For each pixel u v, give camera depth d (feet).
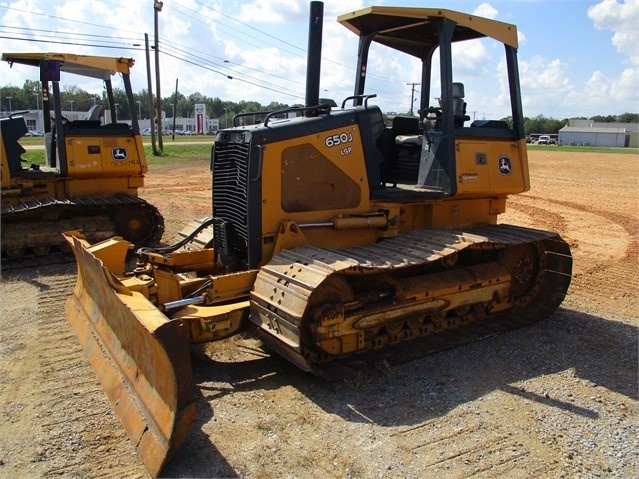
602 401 15.85
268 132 17.60
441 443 13.57
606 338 20.58
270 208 17.83
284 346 15.79
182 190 63.26
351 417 14.74
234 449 13.24
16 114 36.27
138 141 35.09
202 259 20.40
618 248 35.86
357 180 19.27
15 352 18.65
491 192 20.72
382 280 18.33
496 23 20.34
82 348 17.89
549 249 23.25
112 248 17.47
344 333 16.85
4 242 30.76
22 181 32.65
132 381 14.33
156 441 12.30
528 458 13.03
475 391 16.28
